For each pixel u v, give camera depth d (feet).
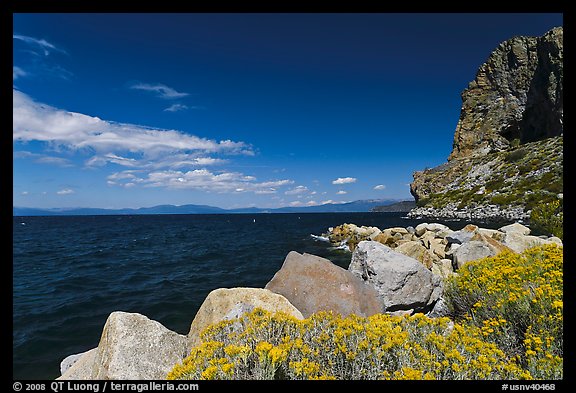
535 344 15.60
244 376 12.64
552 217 52.16
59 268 79.30
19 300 52.42
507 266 24.91
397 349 13.28
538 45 273.33
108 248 118.32
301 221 331.57
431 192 326.44
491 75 348.59
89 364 20.62
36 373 29.60
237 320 17.21
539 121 286.87
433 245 68.90
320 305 28.02
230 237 159.53
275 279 30.76
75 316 44.86
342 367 13.20
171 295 55.16
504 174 235.20
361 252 37.60
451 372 12.48
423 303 32.99
